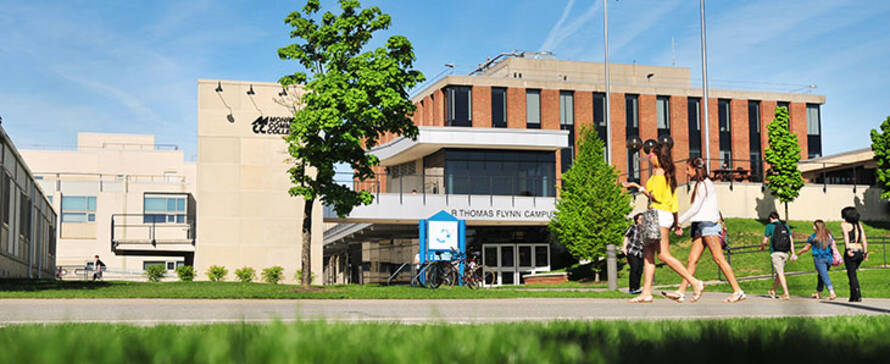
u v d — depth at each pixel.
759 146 60.03
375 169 51.84
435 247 25.78
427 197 40.25
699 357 3.67
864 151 47.28
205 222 35.22
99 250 80.50
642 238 11.24
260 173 35.91
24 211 37.03
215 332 4.74
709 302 12.63
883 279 23.09
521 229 44.94
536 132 42.41
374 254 54.66
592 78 70.19
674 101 58.72
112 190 81.50
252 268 35.38
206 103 35.78
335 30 19.28
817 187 42.72
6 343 3.68
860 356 3.85
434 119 56.94
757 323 6.14
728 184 41.25
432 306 5.74
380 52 19.30
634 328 5.44
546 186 43.31
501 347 3.79
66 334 4.23
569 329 5.18
